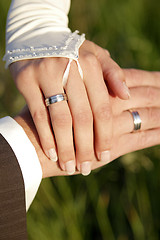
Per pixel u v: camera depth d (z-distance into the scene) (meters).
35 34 0.37
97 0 0.69
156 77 0.43
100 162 0.36
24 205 0.29
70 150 0.33
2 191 0.29
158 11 0.64
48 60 0.34
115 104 0.38
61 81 0.33
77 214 0.49
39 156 0.34
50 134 0.33
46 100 0.33
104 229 0.48
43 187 0.49
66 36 0.37
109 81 0.37
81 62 0.34
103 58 0.38
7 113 0.58
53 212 0.49
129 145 0.39
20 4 0.39
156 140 0.39
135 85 0.42
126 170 0.52
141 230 0.48
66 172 0.35
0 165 0.29
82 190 0.51
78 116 0.32
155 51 0.60
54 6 0.39
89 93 0.34
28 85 0.34
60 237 0.47
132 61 0.60
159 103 0.40
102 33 0.66
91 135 0.33
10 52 0.36
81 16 0.68
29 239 0.47
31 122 0.36
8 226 0.29
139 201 0.48
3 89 0.59
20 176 0.29
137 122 0.38
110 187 0.53
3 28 0.67
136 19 0.65
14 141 0.31
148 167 0.50
